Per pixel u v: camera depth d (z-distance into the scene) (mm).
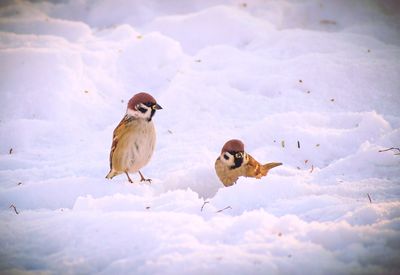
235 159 10055
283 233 7293
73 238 7578
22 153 11609
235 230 7422
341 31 16453
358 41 15211
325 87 13234
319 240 7078
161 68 14875
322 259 6551
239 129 12023
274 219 7625
